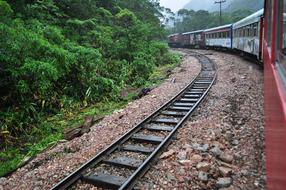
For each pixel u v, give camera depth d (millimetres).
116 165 5129
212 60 21953
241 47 21078
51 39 11438
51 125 8430
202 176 4547
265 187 4246
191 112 7941
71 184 4562
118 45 17094
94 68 11555
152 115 7812
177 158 5234
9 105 8742
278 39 2746
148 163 5004
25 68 8383
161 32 33844
